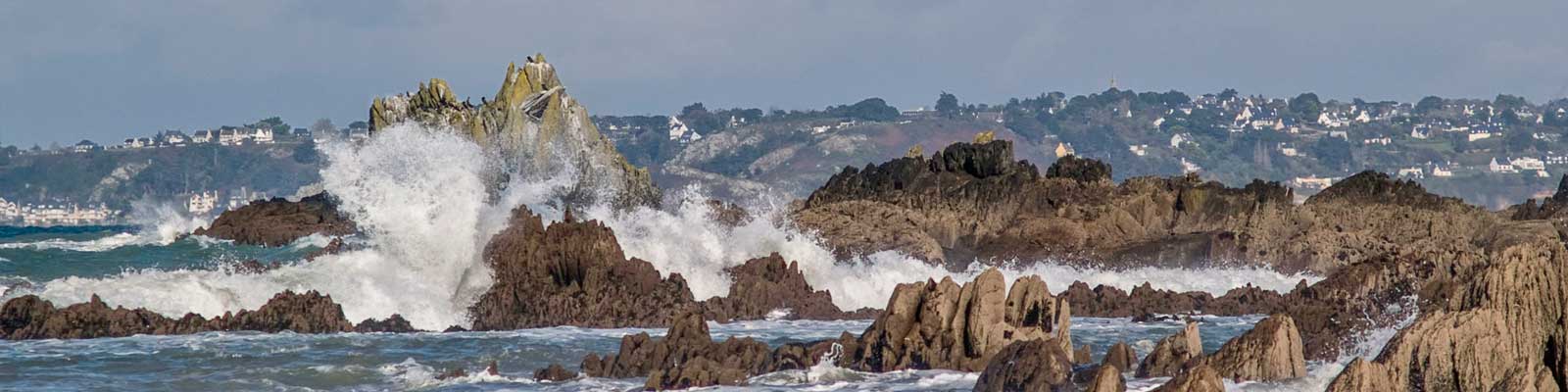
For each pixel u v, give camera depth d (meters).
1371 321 140.62
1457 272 165.62
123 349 131.00
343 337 140.12
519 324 152.75
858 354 117.19
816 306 163.62
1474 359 90.06
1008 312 116.75
